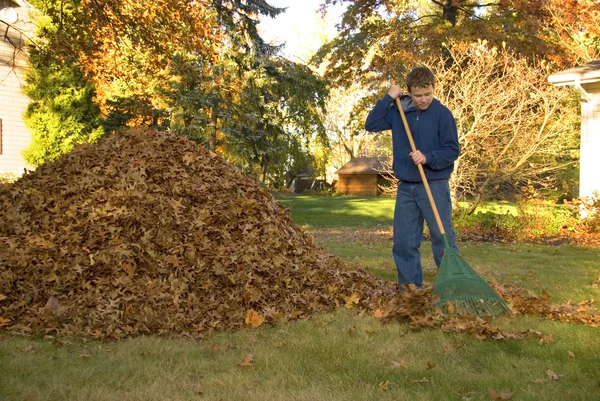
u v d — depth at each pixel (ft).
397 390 9.80
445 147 16.28
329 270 17.35
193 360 11.39
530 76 45.21
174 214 16.07
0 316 13.69
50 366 10.82
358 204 81.30
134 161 17.53
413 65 66.18
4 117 57.98
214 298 14.80
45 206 16.40
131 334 13.07
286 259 16.52
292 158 94.32
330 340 12.60
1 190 17.47
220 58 65.41
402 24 77.25
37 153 52.65
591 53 73.36
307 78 80.12
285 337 13.02
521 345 12.33
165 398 9.35
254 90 70.95
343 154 179.22
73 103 53.26
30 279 14.39
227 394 9.59
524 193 47.16
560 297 18.28
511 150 45.19
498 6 75.46
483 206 53.42
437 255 16.71
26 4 55.01
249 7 68.13
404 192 16.89
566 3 71.56
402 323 14.23
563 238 41.06
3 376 10.09
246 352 11.98
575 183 67.31
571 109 48.42
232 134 69.10
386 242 39.11
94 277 14.70
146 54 54.44
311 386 10.00
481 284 14.42
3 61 57.62
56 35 46.68
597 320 14.25
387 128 17.39
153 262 15.05
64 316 13.44
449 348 12.04
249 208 17.26
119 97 62.90
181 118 66.39
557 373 10.61
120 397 9.35
